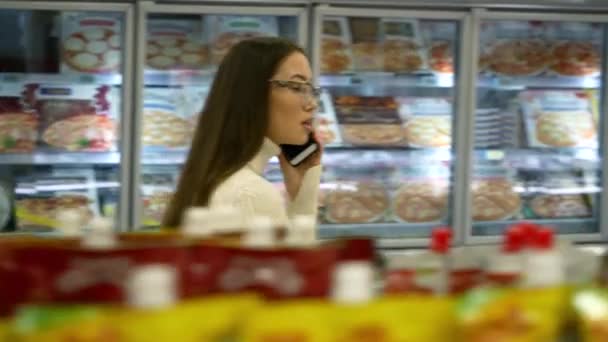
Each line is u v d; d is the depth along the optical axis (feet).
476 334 4.28
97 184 15.76
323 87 16.52
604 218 17.40
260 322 4.17
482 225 17.19
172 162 15.65
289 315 4.19
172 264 4.51
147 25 15.83
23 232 15.26
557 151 17.62
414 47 16.57
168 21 15.94
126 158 14.93
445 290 4.83
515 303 4.37
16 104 15.33
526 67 17.12
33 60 15.48
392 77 16.48
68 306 4.32
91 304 4.47
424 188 16.96
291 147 9.72
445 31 16.78
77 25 15.56
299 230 5.11
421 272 4.90
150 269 4.08
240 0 14.97
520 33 17.20
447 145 16.98
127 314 4.00
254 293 4.55
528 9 16.19
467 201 16.46
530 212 17.49
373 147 16.69
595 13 16.49
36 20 15.43
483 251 5.27
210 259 4.60
